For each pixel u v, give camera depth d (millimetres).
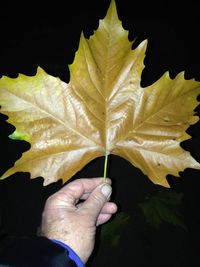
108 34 238
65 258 254
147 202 520
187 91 246
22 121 240
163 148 251
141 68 246
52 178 248
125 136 255
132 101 251
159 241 596
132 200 646
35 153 245
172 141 250
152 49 902
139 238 596
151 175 251
